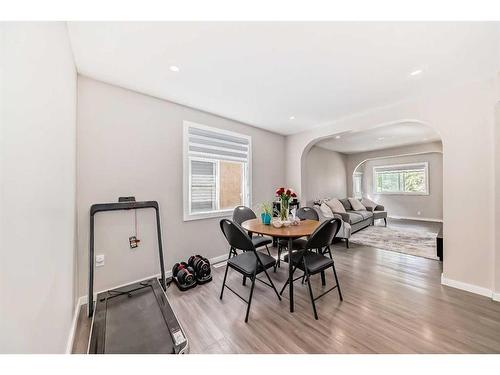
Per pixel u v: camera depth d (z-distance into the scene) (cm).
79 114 196
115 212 218
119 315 168
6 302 67
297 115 316
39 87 96
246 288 229
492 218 205
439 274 261
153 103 248
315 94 245
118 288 213
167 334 147
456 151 226
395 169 736
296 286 233
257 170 381
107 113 213
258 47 161
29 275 83
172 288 230
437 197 643
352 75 203
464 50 165
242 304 197
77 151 194
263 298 208
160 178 252
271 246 388
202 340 149
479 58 176
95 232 206
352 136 479
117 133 220
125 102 226
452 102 229
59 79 125
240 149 351
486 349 138
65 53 138
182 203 273
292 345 143
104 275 211
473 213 216
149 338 143
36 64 93
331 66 187
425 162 666
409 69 193
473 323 165
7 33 71
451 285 228
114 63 180
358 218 494
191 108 285
